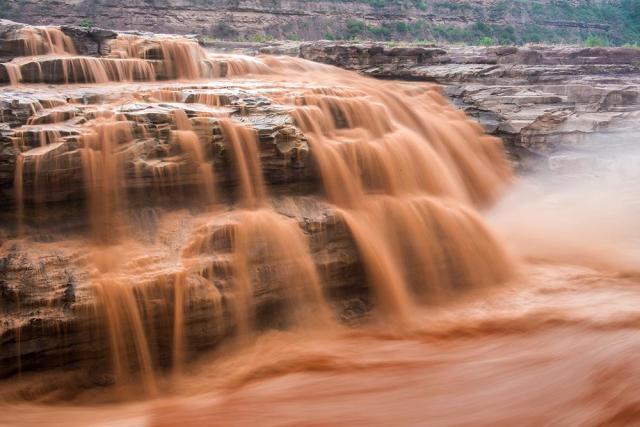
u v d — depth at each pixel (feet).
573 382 37.93
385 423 34.99
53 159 43.01
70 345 39.19
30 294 38.83
